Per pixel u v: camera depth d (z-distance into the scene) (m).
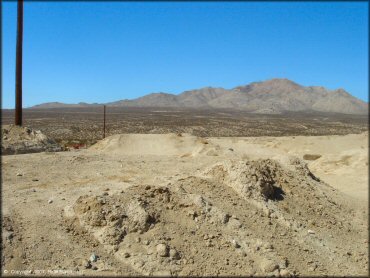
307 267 9.93
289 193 13.30
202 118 111.75
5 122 70.00
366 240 12.03
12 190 12.99
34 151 25.38
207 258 9.39
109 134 61.50
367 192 17.50
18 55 29.12
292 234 11.06
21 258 8.80
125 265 8.92
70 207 10.66
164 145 31.45
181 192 11.38
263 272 9.26
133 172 17.20
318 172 23.58
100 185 13.76
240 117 126.62
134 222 9.82
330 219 12.75
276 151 33.22
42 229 9.77
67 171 17.11
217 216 10.60
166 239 9.65
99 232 9.63
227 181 12.53
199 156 25.08
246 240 10.19
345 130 83.00
